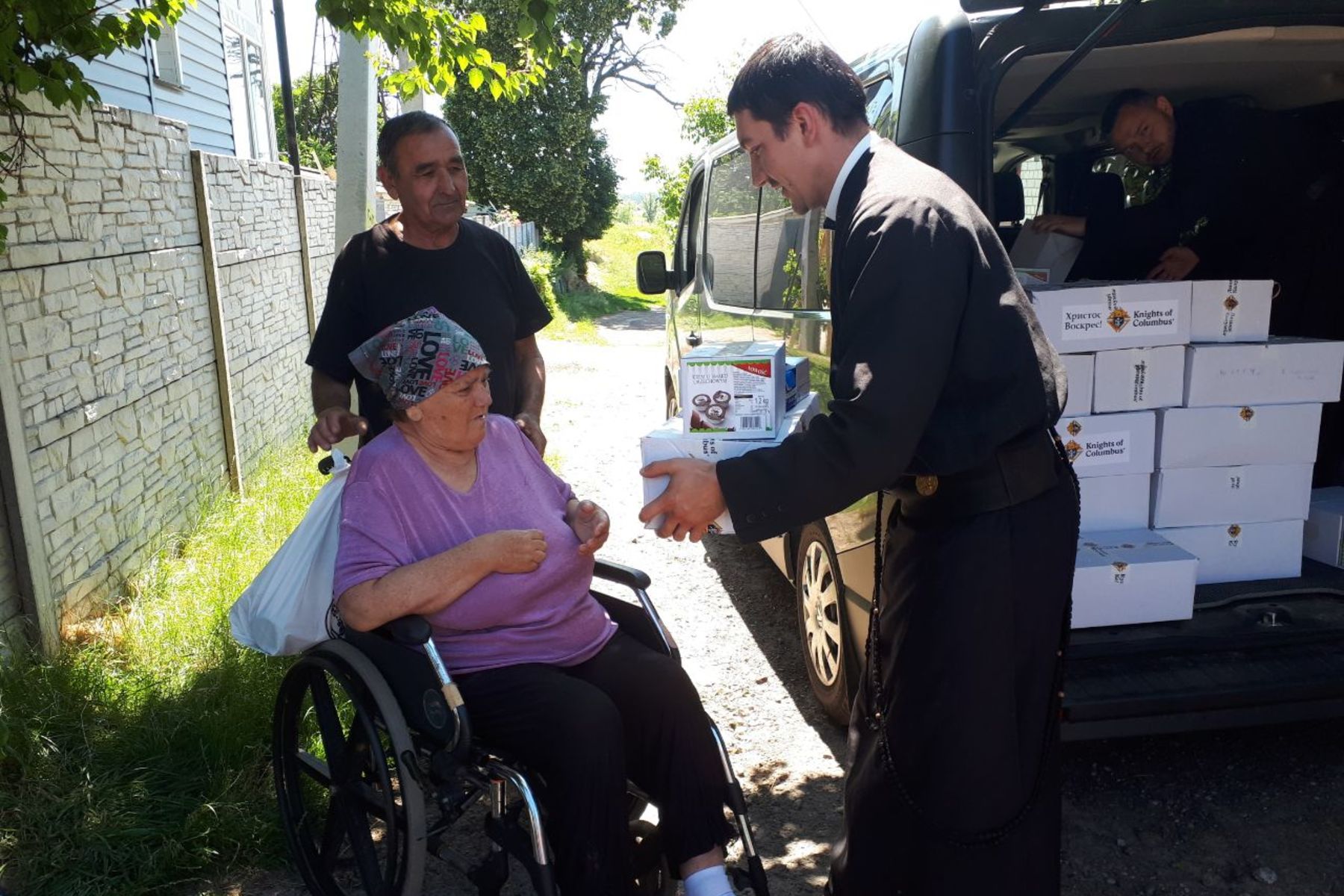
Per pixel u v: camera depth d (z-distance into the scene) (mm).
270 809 3160
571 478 7641
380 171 3336
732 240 5328
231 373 6621
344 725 3543
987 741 2139
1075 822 3225
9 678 3520
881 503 2553
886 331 1973
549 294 21797
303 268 8969
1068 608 2244
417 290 3355
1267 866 2961
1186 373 3340
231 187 6875
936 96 2863
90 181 4766
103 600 4559
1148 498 3420
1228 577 3512
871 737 2393
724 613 5027
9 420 3859
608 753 2301
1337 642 3102
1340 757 3551
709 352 2445
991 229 2129
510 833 2320
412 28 4598
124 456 4938
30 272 4141
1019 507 2129
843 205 2223
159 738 3396
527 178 28906
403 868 2418
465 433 2568
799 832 3242
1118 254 4129
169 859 2938
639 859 2455
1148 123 3957
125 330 5059
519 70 5082
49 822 3002
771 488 2074
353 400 5703
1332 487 4031
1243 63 3795
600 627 2686
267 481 6625
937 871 2213
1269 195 3949
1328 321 4020
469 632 2533
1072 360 3230
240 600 2859
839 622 3627
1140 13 2902
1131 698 2830
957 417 2080
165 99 9914
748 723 3947
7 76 3523
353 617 2443
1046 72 3725
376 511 2539
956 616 2123
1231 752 3605
